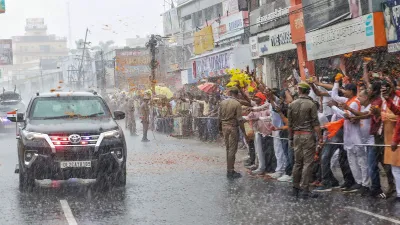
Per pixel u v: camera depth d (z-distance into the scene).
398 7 17.03
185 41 49.06
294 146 10.34
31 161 11.10
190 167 14.94
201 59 34.50
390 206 9.24
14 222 8.72
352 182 10.92
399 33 17.12
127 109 28.08
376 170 10.09
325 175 11.16
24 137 11.32
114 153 11.42
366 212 8.83
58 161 11.09
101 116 12.41
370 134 10.39
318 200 9.94
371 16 18.06
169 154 18.44
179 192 11.12
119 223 8.52
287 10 25.59
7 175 13.95
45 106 12.46
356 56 19.94
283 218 8.56
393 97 9.80
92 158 11.21
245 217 8.71
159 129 29.72
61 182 12.66
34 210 9.57
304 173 10.19
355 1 18.97
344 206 9.34
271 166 13.14
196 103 25.14
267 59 28.20
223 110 12.96
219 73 31.81
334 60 21.34
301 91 10.31
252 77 13.77
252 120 13.40
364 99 10.59
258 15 28.69
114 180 11.82
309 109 10.14
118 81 59.12
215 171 14.03
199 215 8.98
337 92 11.17
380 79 11.03
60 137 11.16
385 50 18.48
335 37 20.41
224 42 35.31
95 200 10.40
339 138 10.99
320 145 10.25
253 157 14.22
